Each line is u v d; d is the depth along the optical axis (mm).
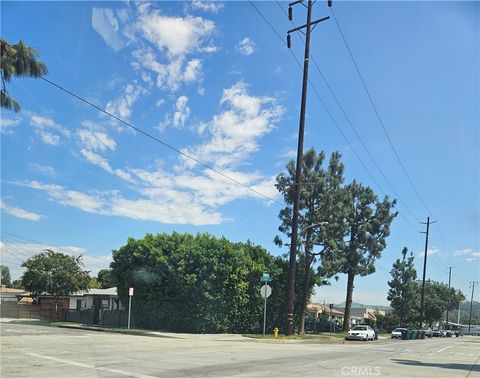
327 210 40250
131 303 36031
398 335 56438
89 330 32656
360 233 52531
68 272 52375
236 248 36625
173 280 33719
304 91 34031
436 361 19828
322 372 13188
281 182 41375
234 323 34906
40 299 51062
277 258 41062
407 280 81688
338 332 55656
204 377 11312
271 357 17219
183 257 33750
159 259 34156
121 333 30625
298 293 41219
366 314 116312
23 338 22234
